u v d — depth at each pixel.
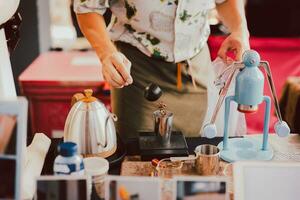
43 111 2.77
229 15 1.86
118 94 1.86
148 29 1.77
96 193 1.23
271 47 3.04
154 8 1.71
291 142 1.60
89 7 1.66
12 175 1.09
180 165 1.40
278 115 1.49
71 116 1.41
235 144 1.55
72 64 3.00
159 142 1.49
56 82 2.68
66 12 3.39
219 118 1.76
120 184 1.09
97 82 2.68
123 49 1.83
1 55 1.36
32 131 2.79
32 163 1.36
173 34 1.78
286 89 2.46
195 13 1.76
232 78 1.47
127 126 1.87
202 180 1.09
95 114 1.40
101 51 1.61
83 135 1.39
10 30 1.46
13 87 1.44
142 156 1.45
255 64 1.38
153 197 1.09
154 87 1.49
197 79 1.89
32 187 1.26
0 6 1.26
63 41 3.44
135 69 1.83
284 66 3.03
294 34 3.40
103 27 1.68
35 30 3.01
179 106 1.90
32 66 2.93
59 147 1.20
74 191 1.10
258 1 3.34
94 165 1.29
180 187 1.09
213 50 2.79
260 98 1.40
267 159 1.46
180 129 1.92
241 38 1.76
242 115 1.79
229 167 1.41
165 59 1.82
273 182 1.15
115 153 1.46
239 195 1.15
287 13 3.36
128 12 1.75
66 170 1.18
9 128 1.08
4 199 1.09
